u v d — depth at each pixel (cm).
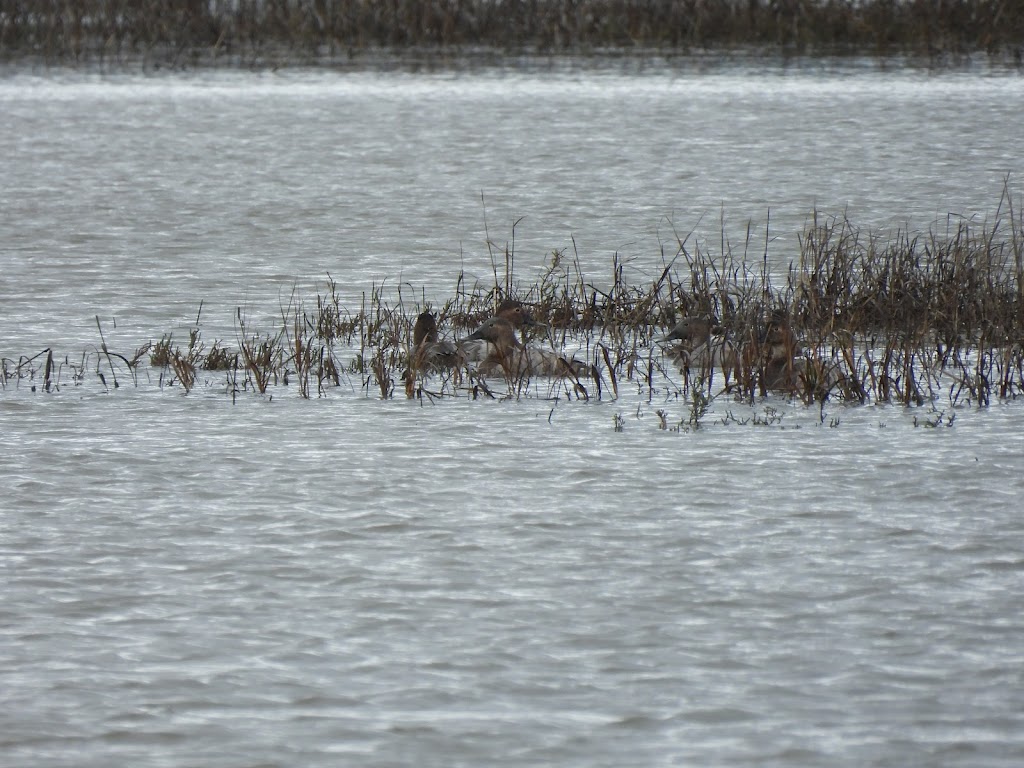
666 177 11994
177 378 5941
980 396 5509
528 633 3400
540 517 4188
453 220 10281
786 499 4334
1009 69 18375
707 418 5309
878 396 5572
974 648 3300
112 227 9944
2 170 12412
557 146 13625
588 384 5872
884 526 4094
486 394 5653
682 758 2833
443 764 2820
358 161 12938
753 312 6375
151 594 3638
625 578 3728
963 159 12600
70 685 3148
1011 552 3881
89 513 4241
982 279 6912
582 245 9350
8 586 3684
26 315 7238
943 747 2869
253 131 14625
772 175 12012
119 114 15700
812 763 2812
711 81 17762
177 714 3025
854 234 9269
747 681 3153
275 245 9381
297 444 4962
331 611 3528
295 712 3030
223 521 4169
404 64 19538
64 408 5459
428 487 4475
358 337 6788
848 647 3312
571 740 2905
